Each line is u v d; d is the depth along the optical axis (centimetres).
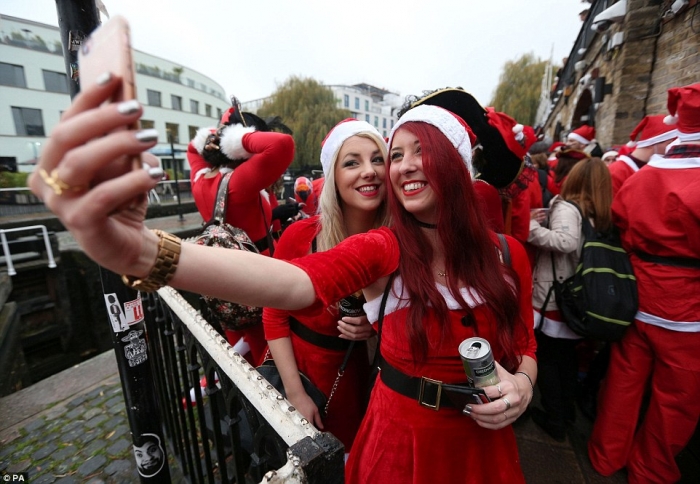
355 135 131
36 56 2283
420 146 91
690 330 150
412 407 99
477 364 84
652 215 154
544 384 205
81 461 203
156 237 59
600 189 182
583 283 174
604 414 182
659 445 163
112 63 39
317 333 140
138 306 130
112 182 41
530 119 2722
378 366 121
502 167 169
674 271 151
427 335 94
